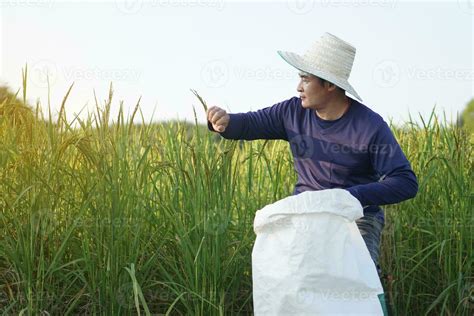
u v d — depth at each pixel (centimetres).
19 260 389
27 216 391
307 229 314
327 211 313
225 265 402
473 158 463
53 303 401
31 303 375
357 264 316
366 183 376
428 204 459
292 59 376
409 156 470
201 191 393
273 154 470
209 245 393
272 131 397
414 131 482
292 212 315
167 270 415
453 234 443
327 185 378
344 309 313
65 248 399
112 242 386
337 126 373
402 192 347
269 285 319
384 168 357
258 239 327
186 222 402
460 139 456
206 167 390
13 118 414
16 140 405
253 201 438
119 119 401
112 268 387
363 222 369
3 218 389
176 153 401
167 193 411
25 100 411
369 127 364
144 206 397
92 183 396
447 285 439
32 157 396
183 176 396
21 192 383
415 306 450
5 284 405
